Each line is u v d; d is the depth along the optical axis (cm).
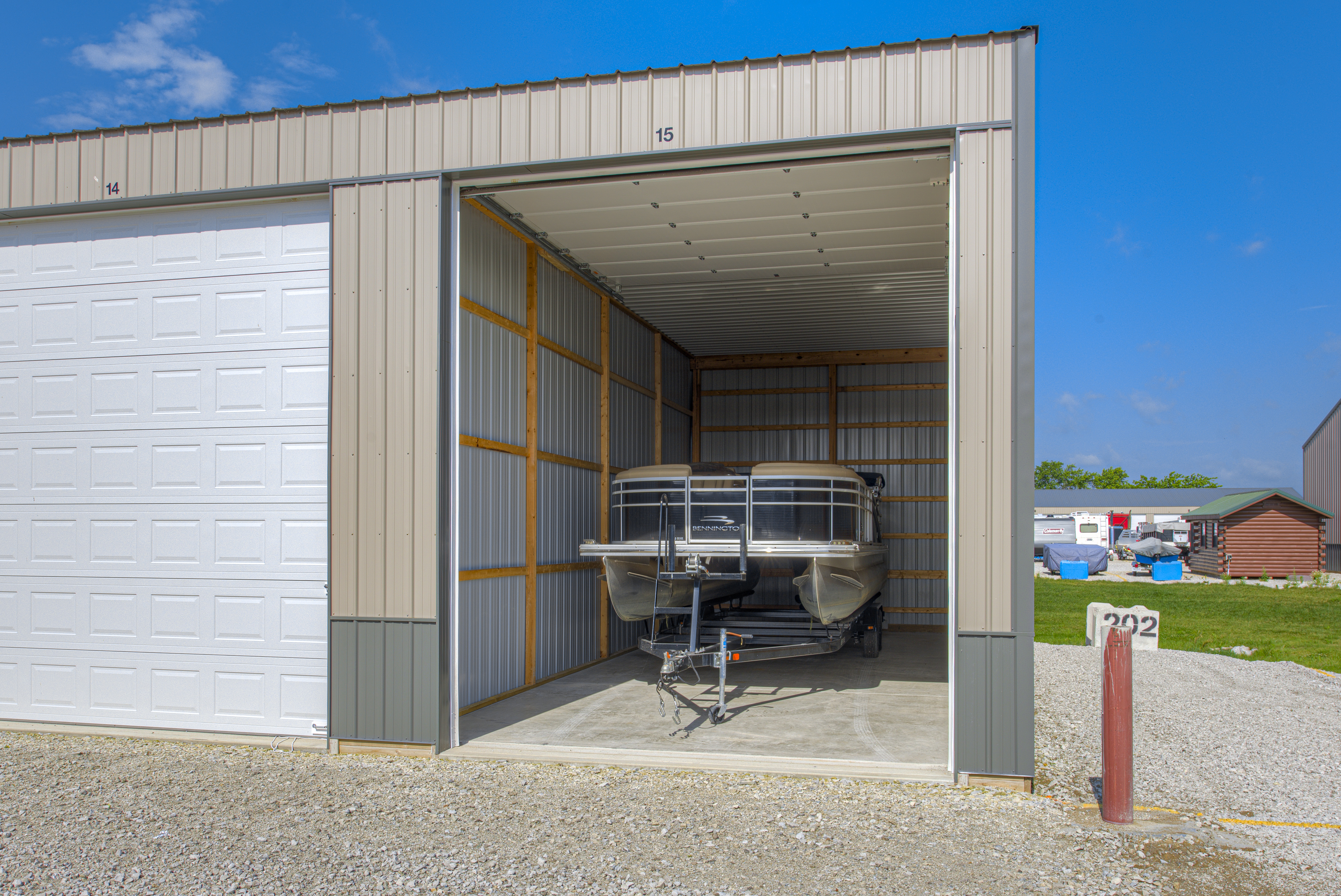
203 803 469
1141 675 905
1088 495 5691
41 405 666
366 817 447
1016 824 438
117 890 355
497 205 725
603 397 1012
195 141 621
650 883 363
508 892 354
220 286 637
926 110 510
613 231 800
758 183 667
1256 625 1426
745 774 530
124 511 646
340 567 575
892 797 481
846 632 916
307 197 618
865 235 807
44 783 509
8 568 666
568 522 914
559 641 887
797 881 365
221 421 632
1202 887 361
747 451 1457
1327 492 3200
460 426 679
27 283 674
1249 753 597
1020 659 487
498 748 578
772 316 1161
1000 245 494
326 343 615
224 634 625
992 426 490
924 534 1400
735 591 1061
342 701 576
